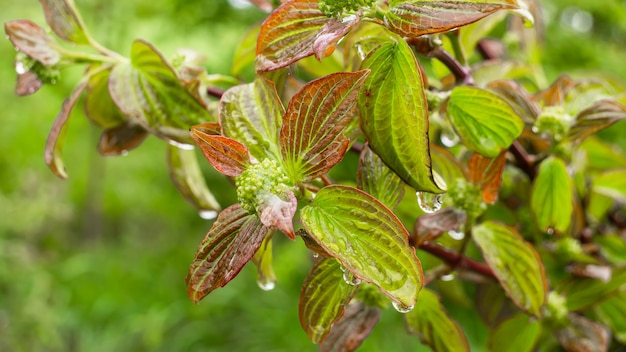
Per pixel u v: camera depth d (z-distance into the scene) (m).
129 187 2.28
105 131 0.50
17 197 2.14
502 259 0.44
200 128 0.38
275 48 0.38
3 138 2.10
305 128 0.36
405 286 0.34
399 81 0.36
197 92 0.44
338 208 0.35
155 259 1.99
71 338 1.83
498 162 0.42
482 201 0.43
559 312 0.49
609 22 1.38
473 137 0.41
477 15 0.35
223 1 1.43
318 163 0.36
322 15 0.37
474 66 0.51
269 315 1.60
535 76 0.63
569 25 1.33
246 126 0.38
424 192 0.39
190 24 1.51
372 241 0.35
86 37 0.46
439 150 0.44
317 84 0.35
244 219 0.36
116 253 2.07
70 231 2.43
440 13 0.35
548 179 0.47
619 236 0.54
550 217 0.48
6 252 1.96
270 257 0.41
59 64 0.46
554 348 0.52
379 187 0.39
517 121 0.40
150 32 1.67
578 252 0.51
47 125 2.12
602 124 0.45
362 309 0.43
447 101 0.42
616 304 0.51
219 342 1.64
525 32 0.63
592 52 1.26
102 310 1.76
